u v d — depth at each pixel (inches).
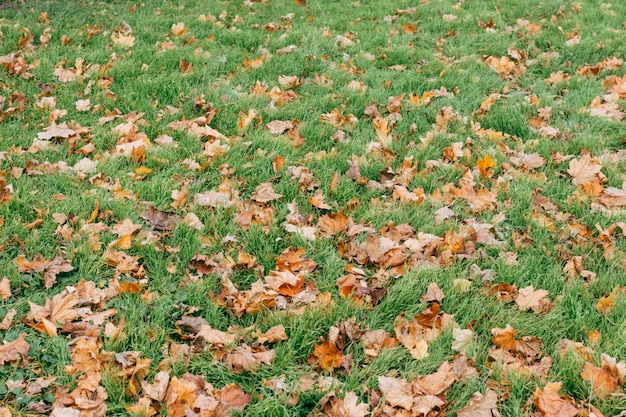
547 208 140.2
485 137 172.4
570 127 179.0
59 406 88.0
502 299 111.6
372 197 145.4
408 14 288.0
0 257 118.2
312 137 170.4
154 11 278.8
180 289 114.1
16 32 231.1
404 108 188.5
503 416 89.7
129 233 125.4
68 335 101.0
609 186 148.9
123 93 191.8
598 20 279.3
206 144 162.6
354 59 227.5
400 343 103.2
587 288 114.7
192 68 211.5
